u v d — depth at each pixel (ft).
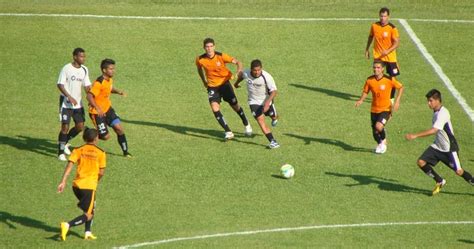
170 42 271.69
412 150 206.39
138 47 267.18
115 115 195.93
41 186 183.32
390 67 239.50
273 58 262.47
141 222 166.71
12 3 300.20
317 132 216.33
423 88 245.45
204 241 157.48
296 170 193.47
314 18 293.43
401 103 235.81
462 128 220.02
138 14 293.23
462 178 191.31
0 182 184.34
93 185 156.56
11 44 265.34
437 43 276.41
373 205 176.04
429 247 154.30
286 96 238.89
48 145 205.57
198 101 235.40
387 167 196.13
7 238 158.81
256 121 224.12
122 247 154.40
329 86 246.27
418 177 191.21
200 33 278.67
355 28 285.43
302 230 163.02
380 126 197.98
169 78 248.52
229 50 266.36
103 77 191.93
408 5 310.86
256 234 160.97
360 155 202.80
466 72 256.73
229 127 219.41
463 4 312.09
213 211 172.14
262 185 185.26
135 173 190.39
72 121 219.82
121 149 203.82
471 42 277.64
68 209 172.86
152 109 229.04
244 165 195.83
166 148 204.95
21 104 229.04
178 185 184.85
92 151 156.66
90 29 278.87
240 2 309.63
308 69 256.52
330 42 274.57
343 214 171.32
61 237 157.99
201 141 209.77
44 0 306.14
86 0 308.81
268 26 285.43
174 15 293.43
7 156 198.18
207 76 208.64
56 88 240.12
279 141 209.87
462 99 238.48
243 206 174.81
